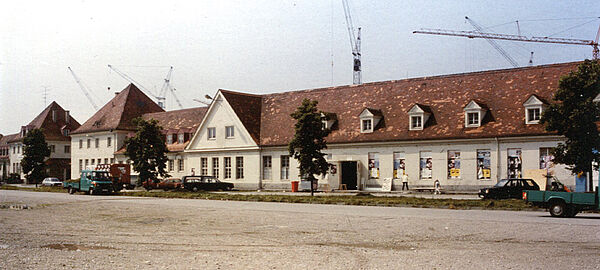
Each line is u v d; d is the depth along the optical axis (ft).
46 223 74.49
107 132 250.57
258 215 82.48
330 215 81.10
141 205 108.88
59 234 61.52
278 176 180.96
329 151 168.25
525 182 117.29
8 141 360.48
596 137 101.45
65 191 182.70
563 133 104.06
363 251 47.01
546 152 131.54
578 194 76.28
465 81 157.58
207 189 180.55
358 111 171.12
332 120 172.45
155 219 78.33
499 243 50.57
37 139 262.88
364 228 63.77
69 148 332.80
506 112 142.31
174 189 189.47
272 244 51.90
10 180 322.14
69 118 339.98
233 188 191.21
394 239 54.19
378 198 114.11
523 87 145.38
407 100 163.84
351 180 165.99
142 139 180.14
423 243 51.29
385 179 154.92
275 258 43.88
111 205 110.01
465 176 142.61
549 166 130.72
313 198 118.73
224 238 56.49
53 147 325.62
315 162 136.77
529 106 136.26
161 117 245.04
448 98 156.04
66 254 46.50
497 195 118.32
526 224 65.62
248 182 187.73
